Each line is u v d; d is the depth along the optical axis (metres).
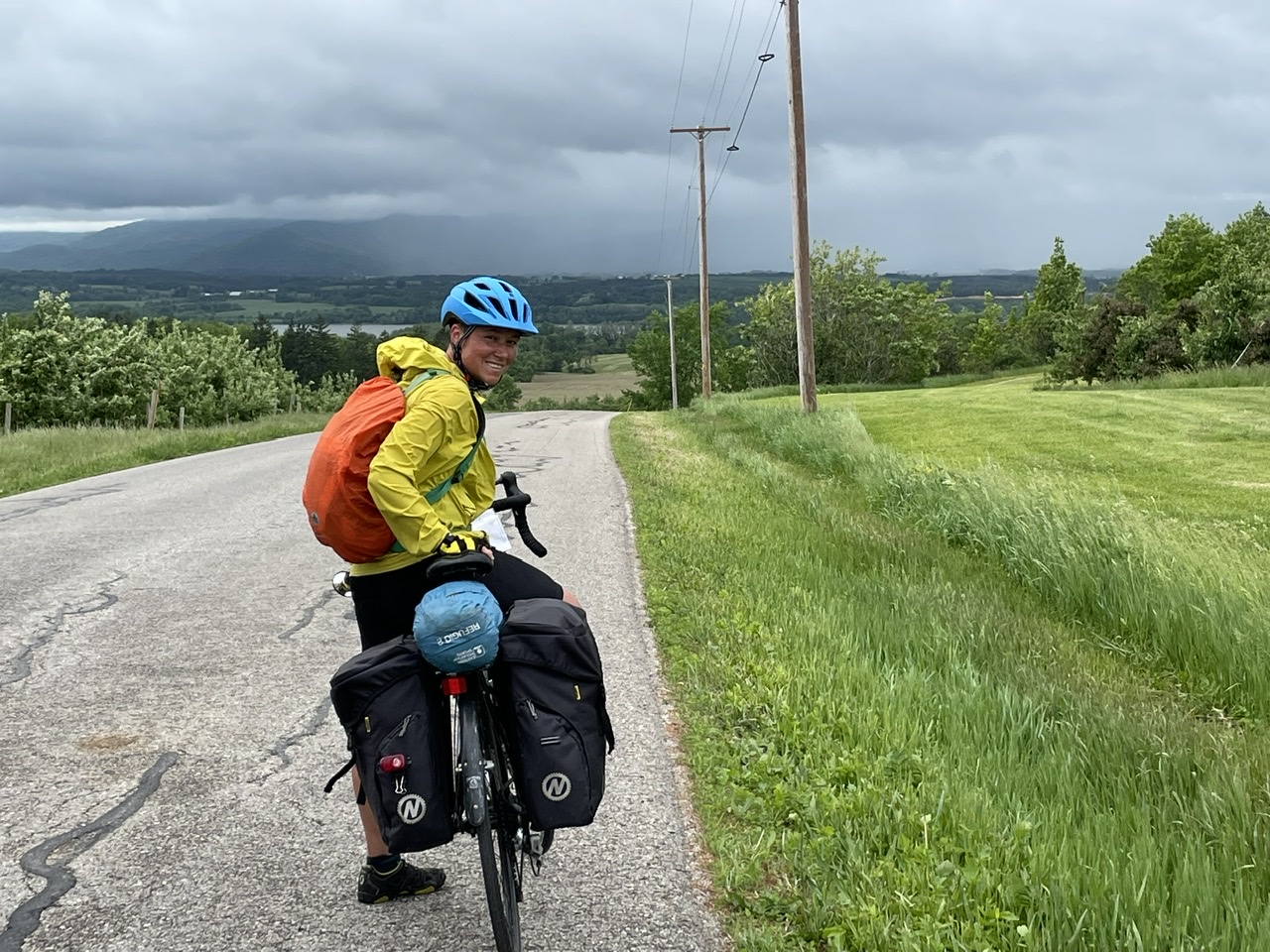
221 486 15.49
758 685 5.68
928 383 68.12
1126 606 7.91
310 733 5.31
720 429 27.23
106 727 5.41
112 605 8.00
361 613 3.31
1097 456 17.52
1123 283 84.50
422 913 3.60
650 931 3.46
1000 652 6.76
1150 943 3.08
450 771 3.11
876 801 4.10
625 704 5.69
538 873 3.81
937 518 11.62
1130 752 4.95
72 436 23.14
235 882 3.82
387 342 3.30
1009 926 3.26
